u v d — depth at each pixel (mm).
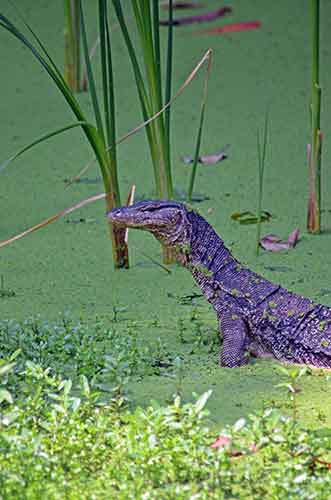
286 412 8719
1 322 10383
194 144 15992
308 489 7254
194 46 19328
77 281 11930
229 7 21031
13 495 7094
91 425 8023
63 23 20203
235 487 7477
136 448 7594
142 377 9445
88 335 9992
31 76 18484
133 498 7148
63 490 7227
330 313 10086
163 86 17750
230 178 14875
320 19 20594
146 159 15570
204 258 10320
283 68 18578
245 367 9898
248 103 17359
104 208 14133
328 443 7977
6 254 12648
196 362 9867
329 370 9875
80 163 15477
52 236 13211
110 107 11859
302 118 16828
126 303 11328
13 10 20797
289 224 13477
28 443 7680
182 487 7246
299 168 15219
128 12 20250
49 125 16656
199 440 7707
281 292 10266
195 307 11250
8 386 8938
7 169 15242
